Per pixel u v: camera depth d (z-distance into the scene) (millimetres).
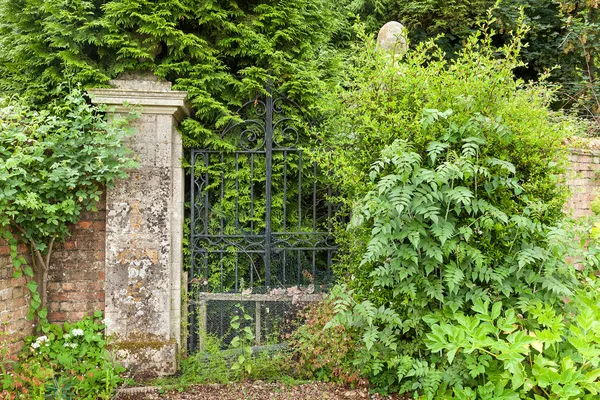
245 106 5359
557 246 3527
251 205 5191
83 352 4465
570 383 3154
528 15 10633
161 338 4684
